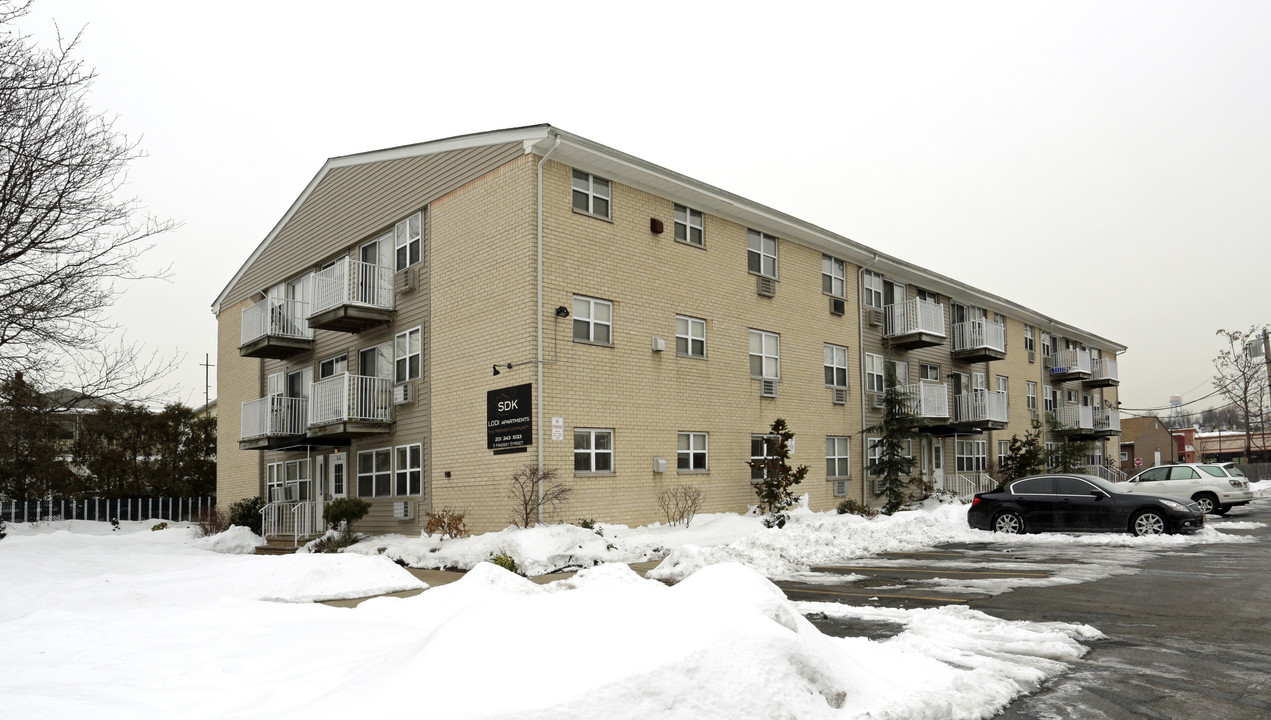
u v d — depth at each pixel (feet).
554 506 56.65
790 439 77.20
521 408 56.59
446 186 66.28
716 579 18.06
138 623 25.67
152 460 131.95
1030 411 125.49
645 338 64.80
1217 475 78.84
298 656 21.01
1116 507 55.57
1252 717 17.39
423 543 59.16
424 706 13.53
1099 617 28.25
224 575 37.09
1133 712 17.75
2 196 42.22
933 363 101.60
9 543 58.23
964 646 23.70
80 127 44.70
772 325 77.30
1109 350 165.27
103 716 15.98
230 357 100.73
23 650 22.59
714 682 14.03
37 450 104.99
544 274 58.08
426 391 66.03
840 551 50.52
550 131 57.47
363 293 71.10
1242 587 34.27
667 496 64.49
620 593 17.03
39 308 43.04
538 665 14.33
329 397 69.77
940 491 93.15
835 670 15.87
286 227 89.25
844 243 84.99
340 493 76.18
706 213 71.92
